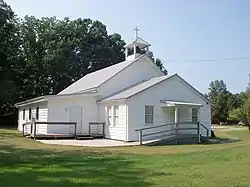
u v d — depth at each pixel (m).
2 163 12.09
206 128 26.75
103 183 8.46
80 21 57.16
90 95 28.81
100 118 28.86
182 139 24.31
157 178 9.10
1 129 40.50
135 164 11.96
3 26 47.09
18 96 51.09
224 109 67.62
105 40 59.31
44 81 51.72
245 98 43.19
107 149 18.88
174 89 27.34
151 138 25.47
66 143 22.50
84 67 56.91
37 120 31.11
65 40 53.75
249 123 39.75
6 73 48.72
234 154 14.46
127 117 24.98
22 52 52.38
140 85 28.39
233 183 8.37
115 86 29.78
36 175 9.63
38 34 53.19
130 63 30.61
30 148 18.69
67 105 28.45
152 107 26.25
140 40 32.22
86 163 12.30
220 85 105.00
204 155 14.48
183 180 8.79
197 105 26.25
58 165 11.77
